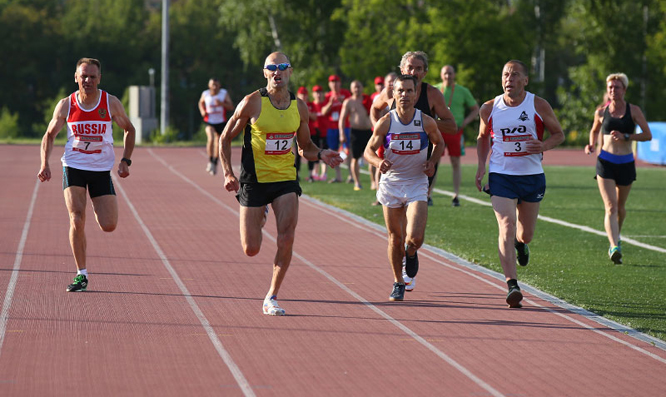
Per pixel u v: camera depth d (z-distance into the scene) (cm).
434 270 1652
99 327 1147
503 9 9950
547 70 15200
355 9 9188
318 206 2694
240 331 1148
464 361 1034
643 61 9350
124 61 15450
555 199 3086
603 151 1803
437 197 3092
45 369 952
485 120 1375
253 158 1218
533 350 1090
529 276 1603
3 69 14700
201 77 15512
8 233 1969
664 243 2081
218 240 1955
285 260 1238
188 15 15750
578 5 9462
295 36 9812
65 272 1526
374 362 1020
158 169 4109
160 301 1319
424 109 1399
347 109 3209
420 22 9206
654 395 922
